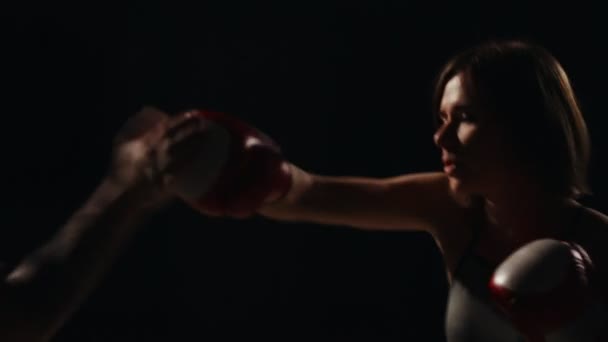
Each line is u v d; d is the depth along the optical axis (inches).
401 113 241.9
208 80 244.2
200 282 222.5
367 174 240.7
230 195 54.1
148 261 223.9
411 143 240.7
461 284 75.4
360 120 242.4
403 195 79.8
